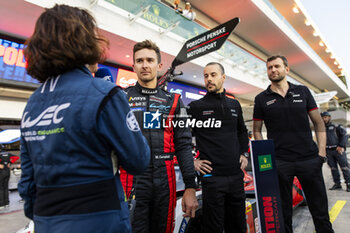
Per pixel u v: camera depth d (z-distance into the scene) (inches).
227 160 52.5
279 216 48.4
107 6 187.9
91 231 18.3
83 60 22.9
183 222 52.0
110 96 21.6
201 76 276.5
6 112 208.1
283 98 63.1
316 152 62.0
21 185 24.1
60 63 21.7
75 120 20.1
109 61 245.9
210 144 53.9
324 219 58.0
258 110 69.5
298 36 495.2
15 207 151.9
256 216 66.9
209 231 50.4
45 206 19.3
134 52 48.0
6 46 189.0
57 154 19.9
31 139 22.3
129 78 255.8
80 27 22.4
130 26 200.1
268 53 523.2
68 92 21.4
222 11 380.8
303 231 84.0
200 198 59.3
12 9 157.9
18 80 193.9
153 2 202.8
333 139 156.9
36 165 21.3
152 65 46.6
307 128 61.3
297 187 106.6
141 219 38.6
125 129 22.0
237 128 61.9
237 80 281.1
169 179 42.9
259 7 360.5
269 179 49.8
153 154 41.8
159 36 218.8
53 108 21.5
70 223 18.0
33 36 22.5
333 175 159.6
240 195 53.4
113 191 21.1
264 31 426.0
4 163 151.6
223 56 266.5
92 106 20.4
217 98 56.9
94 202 19.2
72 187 19.2
